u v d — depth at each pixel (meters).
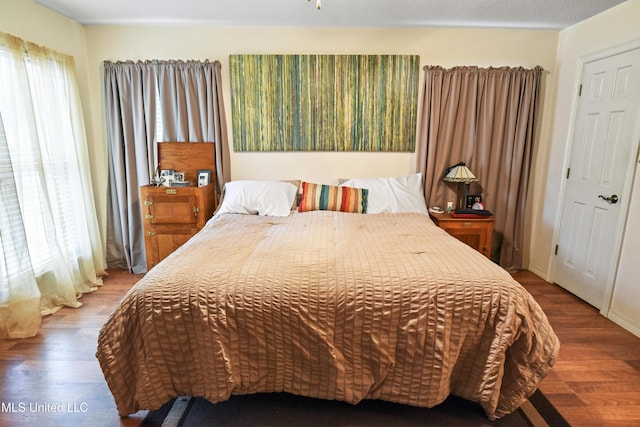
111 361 1.62
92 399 1.82
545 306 2.86
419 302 1.59
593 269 2.83
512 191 3.42
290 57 3.28
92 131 3.41
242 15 2.95
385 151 3.49
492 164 3.41
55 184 2.79
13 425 1.66
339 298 1.60
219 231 2.46
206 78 3.28
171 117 3.36
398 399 1.66
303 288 1.62
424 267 1.75
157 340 1.62
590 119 2.88
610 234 2.65
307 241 2.20
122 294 3.02
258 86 3.33
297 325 1.61
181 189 3.09
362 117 3.40
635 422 1.68
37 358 2.15
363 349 1.63
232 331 1.62
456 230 3.11
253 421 1.69
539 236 3.53
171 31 3.28
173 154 3.39
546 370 1.60
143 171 3.40
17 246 2.38
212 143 3.39
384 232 2.45
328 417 1.71
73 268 3.00
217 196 3.47
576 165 3.03
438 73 3.24
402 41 3.30
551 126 3.36
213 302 1.60
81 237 3.07
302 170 3.53
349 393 1.65
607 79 2.71
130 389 1.67
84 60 3.28
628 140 2.50
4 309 2.34
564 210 3.18
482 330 1.61
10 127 2.43
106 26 3.26
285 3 2.67
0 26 2.42
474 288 1.61
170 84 3.30
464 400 1.83
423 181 3.45
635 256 2.44
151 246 3.18
